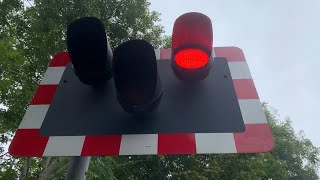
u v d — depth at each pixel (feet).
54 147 6.68
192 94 7.22
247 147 6.43
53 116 7.14
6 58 24.75
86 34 6.88
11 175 28.09
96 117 7.03
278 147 65.31
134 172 37.63
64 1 28.84
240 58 8.09
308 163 68.44
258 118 6.84
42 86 7.87
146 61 6.30
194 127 6.73
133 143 6.59
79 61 7.04
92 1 30.17
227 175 40.83
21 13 30.71
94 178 26.73
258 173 44.98
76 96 7.46
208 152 6.40
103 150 6.56
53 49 28.66
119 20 32.42
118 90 6.35
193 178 38.01
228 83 7.47
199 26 6.49
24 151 6.65
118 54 6.30
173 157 40.65
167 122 6.79
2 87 25.32
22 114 26.96
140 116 6.88
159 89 6.75
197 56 6.60
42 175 25.88
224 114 6.91
